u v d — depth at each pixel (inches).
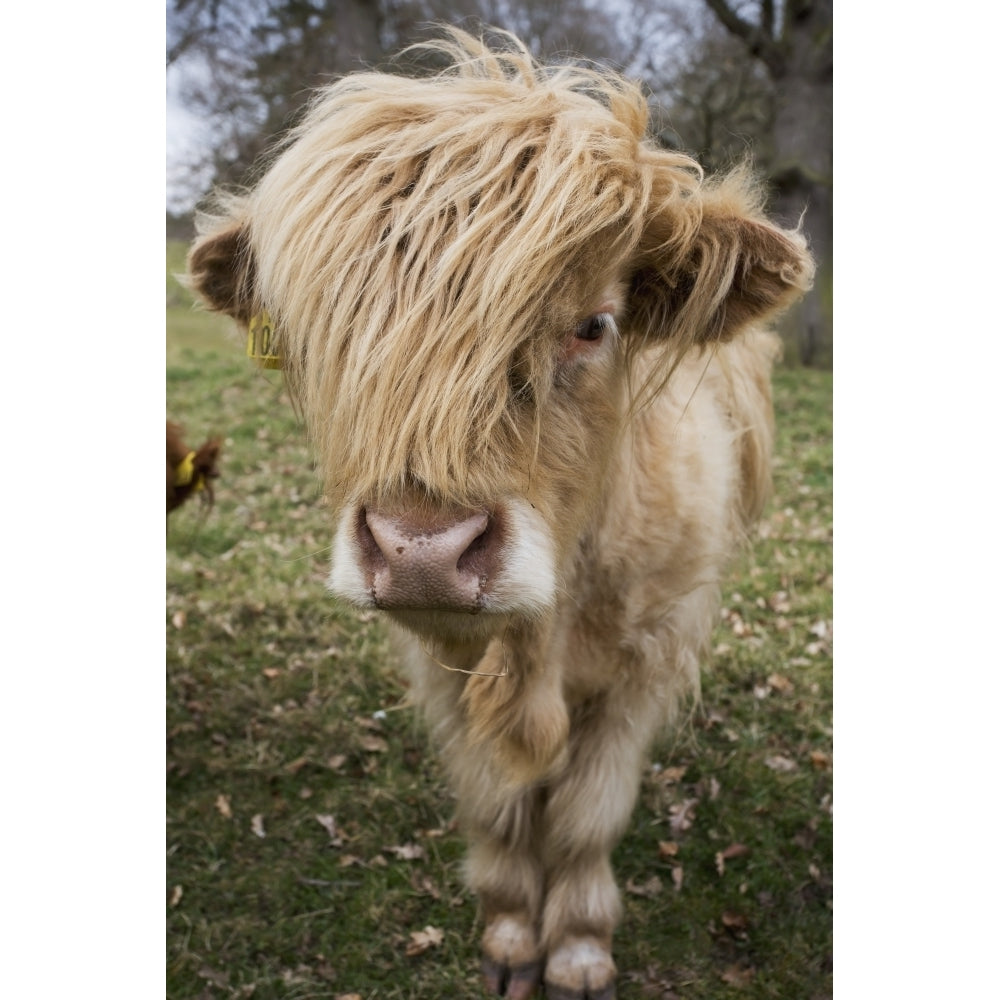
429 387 55.3
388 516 56.3
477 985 98.1
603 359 68.6
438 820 120.7
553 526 65.3
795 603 158.4
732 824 117.4
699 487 91.7
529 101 65.4
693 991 97.4
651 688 93.3
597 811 94.3
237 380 256.7
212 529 185.6
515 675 80.7
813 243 255.8
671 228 68.7
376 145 61.5
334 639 154.1
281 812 121.6
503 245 56.4
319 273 58.9
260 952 103.1
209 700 140.5
